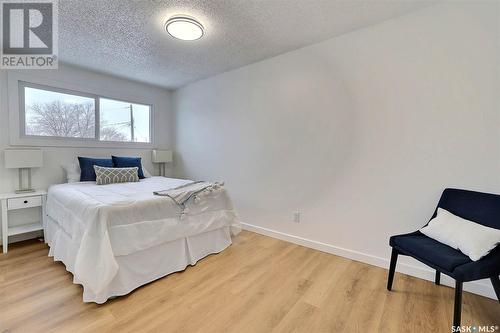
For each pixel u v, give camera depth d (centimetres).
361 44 223
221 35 235
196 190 231
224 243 263
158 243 194
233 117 336
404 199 206
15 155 254
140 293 177
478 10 172
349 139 234
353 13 199
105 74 345
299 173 271
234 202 340
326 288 185
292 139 275
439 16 186
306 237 269
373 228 223
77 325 143
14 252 243
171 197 210
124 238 175
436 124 190
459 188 182
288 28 222
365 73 222
